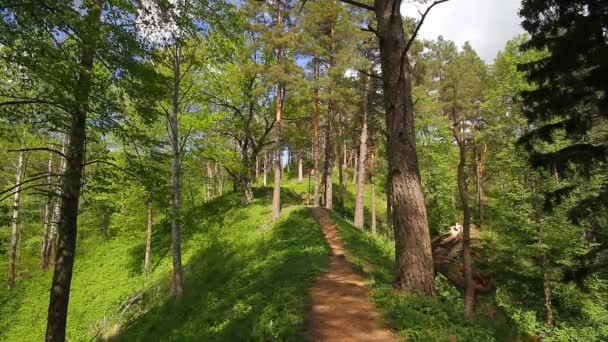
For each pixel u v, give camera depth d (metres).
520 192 17.53
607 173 14.91
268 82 21.47
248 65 20.95
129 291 18.69
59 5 5.85
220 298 10.64
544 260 17.11
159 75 8.30
